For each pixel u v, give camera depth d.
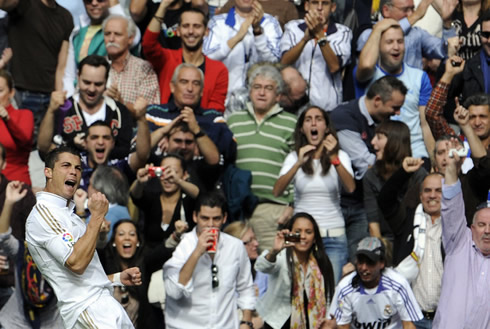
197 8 46.09
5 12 44.88
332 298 36.50
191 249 35.72
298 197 40.22
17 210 37.28
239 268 36.22
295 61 45.06
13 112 41.56
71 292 27.64
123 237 36.56
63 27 45.06
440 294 33.47
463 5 46.06
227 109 44.34
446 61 44.00
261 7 45.44
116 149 41.16
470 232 32.03
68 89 44.91
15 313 35.69
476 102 40.06
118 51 43.47
